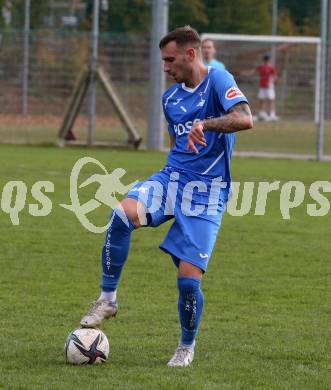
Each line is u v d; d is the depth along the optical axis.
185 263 16.36
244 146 63.56
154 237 30.53
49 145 61.84
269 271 25.55
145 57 66.00
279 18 79.00
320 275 25.19
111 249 16.69
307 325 19.72
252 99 71.75
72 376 15.65
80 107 60.84
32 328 19.03
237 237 30.73
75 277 24.25
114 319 19.92
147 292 22.66
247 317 20.38
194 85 16.98
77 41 66.62
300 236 31.22
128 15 79.56
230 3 74.75
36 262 26.00
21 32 66.38
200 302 16.47
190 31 16.89
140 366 16.38
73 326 19.25
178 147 17.11
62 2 84.38
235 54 71.94
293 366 16.56
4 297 21.84
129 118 61.91
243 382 15.51
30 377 15.56
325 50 58.94
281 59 71.44
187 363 16.50
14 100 66.75
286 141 66.44
